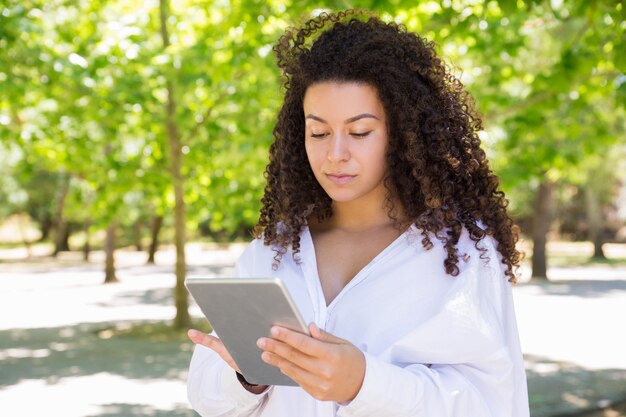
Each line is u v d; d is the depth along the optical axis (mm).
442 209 1804
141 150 13047
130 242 48656
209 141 12492
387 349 1712
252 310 1514
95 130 13344
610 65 7219
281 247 1948
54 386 8734
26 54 10586
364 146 1767
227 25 7980
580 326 13414
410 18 7438
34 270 30438
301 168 1991
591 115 8797
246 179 13445
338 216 1961
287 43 2068
